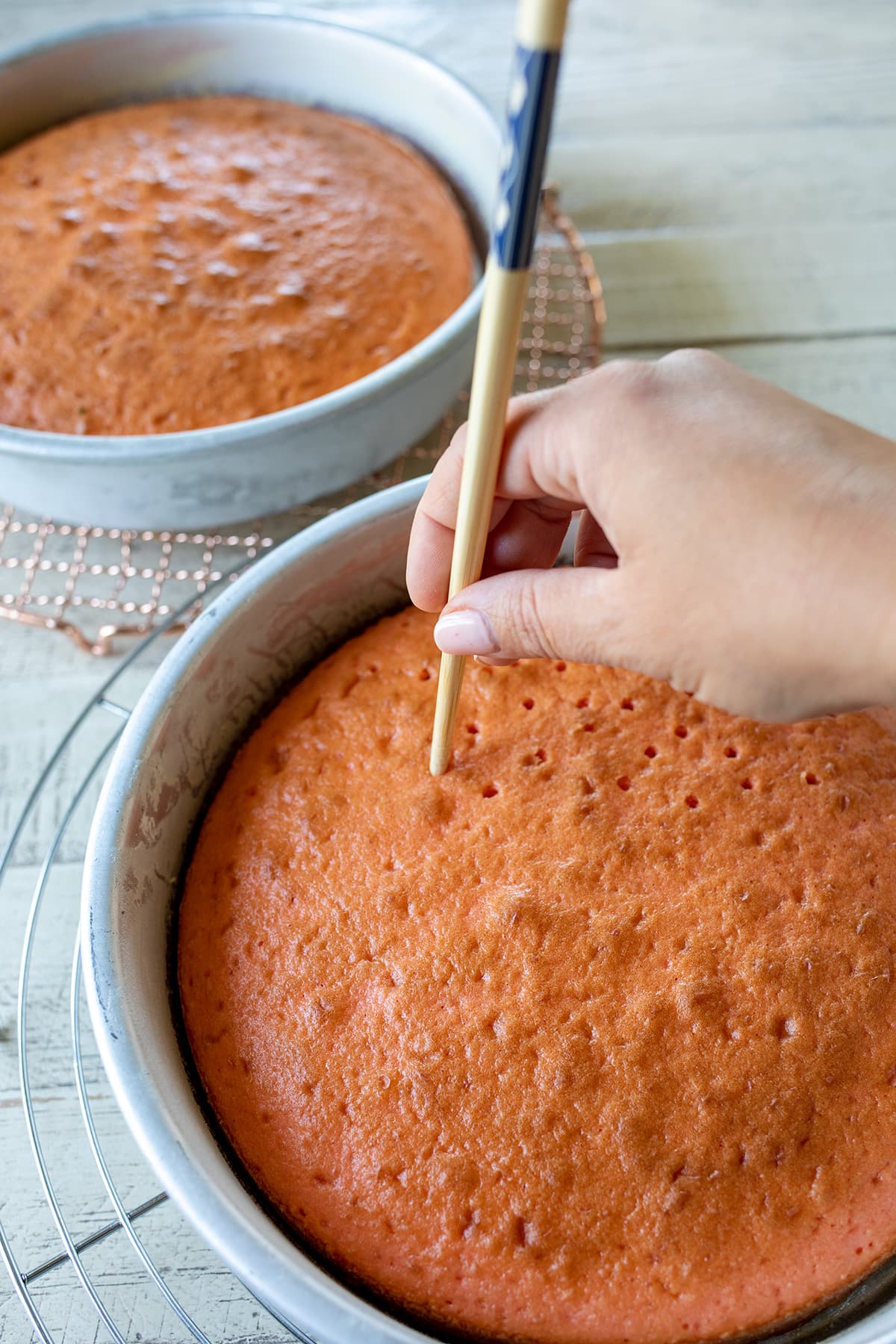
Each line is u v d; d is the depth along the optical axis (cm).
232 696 43
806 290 63
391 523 43
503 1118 37
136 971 37
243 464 48
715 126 72
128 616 52
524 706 43
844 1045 37
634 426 34
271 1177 37
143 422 52
